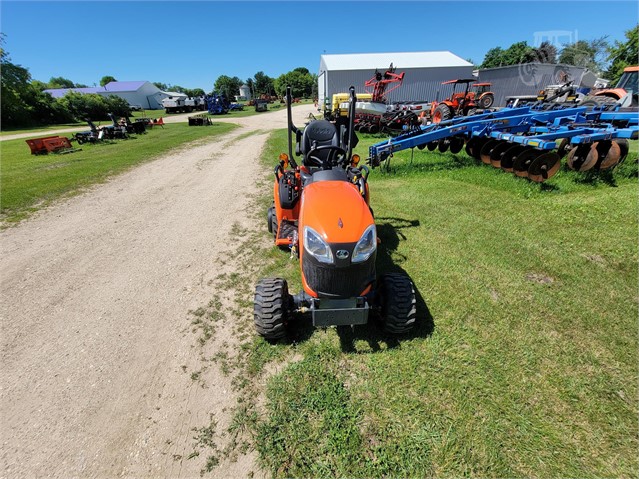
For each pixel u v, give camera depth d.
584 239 4.54
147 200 7.45
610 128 6.77
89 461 2.17
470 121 8.42
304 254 2.64
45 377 2.81
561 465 2.04
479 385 2.54
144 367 2.88
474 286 3.69
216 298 3.78
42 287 4.12
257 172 9.84
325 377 2.66
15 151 15.67
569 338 2.97
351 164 4.08
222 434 2.30
